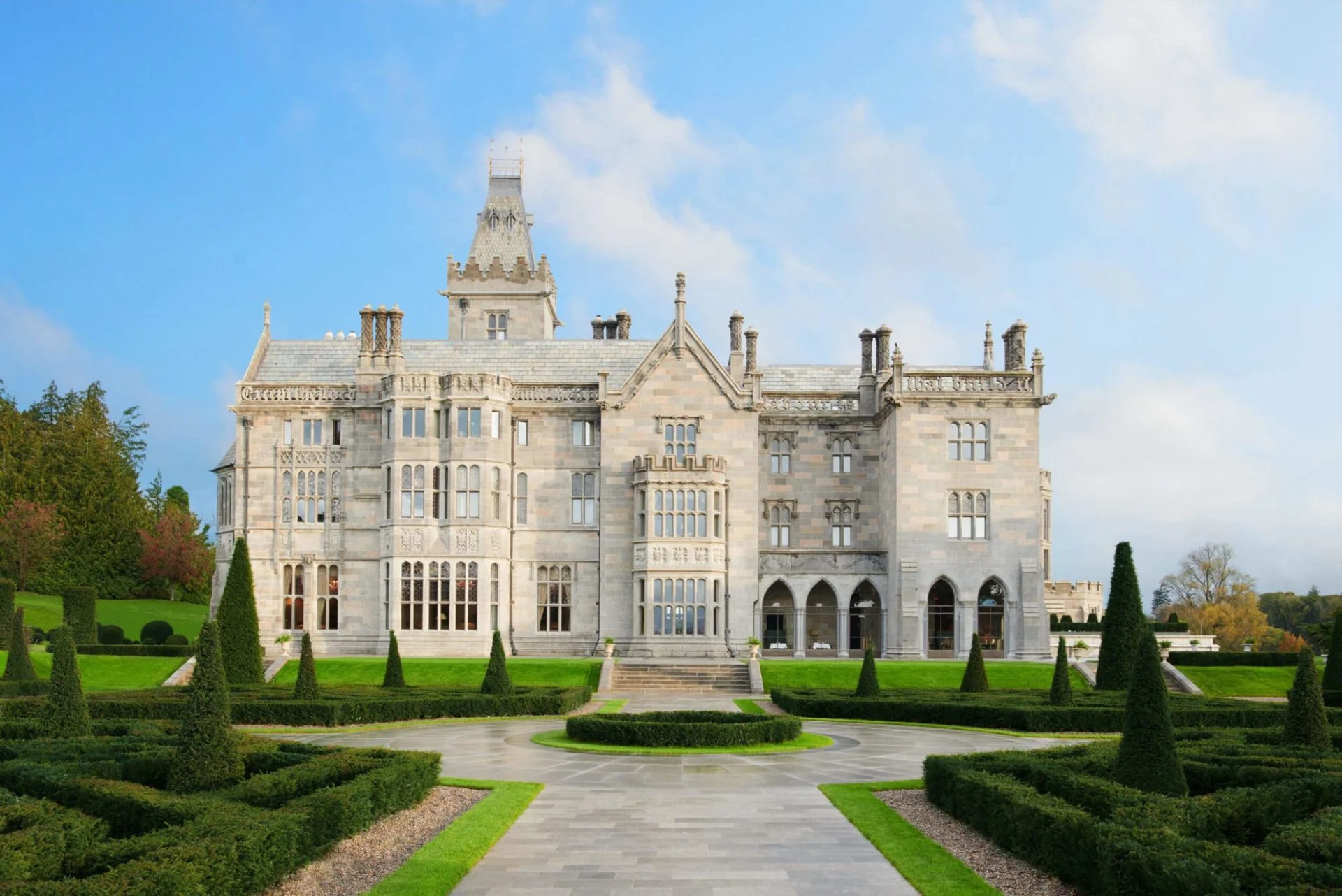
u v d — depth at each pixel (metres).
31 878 17.88
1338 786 23.48
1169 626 91.19
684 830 25.14
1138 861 17.61
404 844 23.70
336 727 45.91
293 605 78.94
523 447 79.81
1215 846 17.89
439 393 78.25
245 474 79.88
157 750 28.42
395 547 76.75
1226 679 64.19
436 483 77.81
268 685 57.88
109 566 120.75
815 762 35.38
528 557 78.94
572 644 78.06
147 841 18.56
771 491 81.81
